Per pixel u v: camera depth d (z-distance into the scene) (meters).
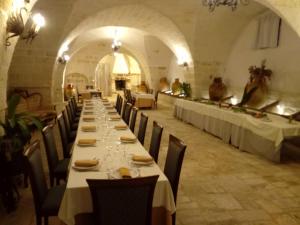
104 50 15.02
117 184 1.51
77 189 1.81
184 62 10.11
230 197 3.18
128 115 5.04
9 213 2.72
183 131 7.12
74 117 6.13
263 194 3.29
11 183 2.76
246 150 5.22
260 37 7.39
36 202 2.01
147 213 1.64
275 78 6.90
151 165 2.25
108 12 7.88
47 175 3.64
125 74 18.78
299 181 3.72
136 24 9.41
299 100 6.12
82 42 12.27
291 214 2.82
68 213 1.80
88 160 2.23
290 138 4.64
